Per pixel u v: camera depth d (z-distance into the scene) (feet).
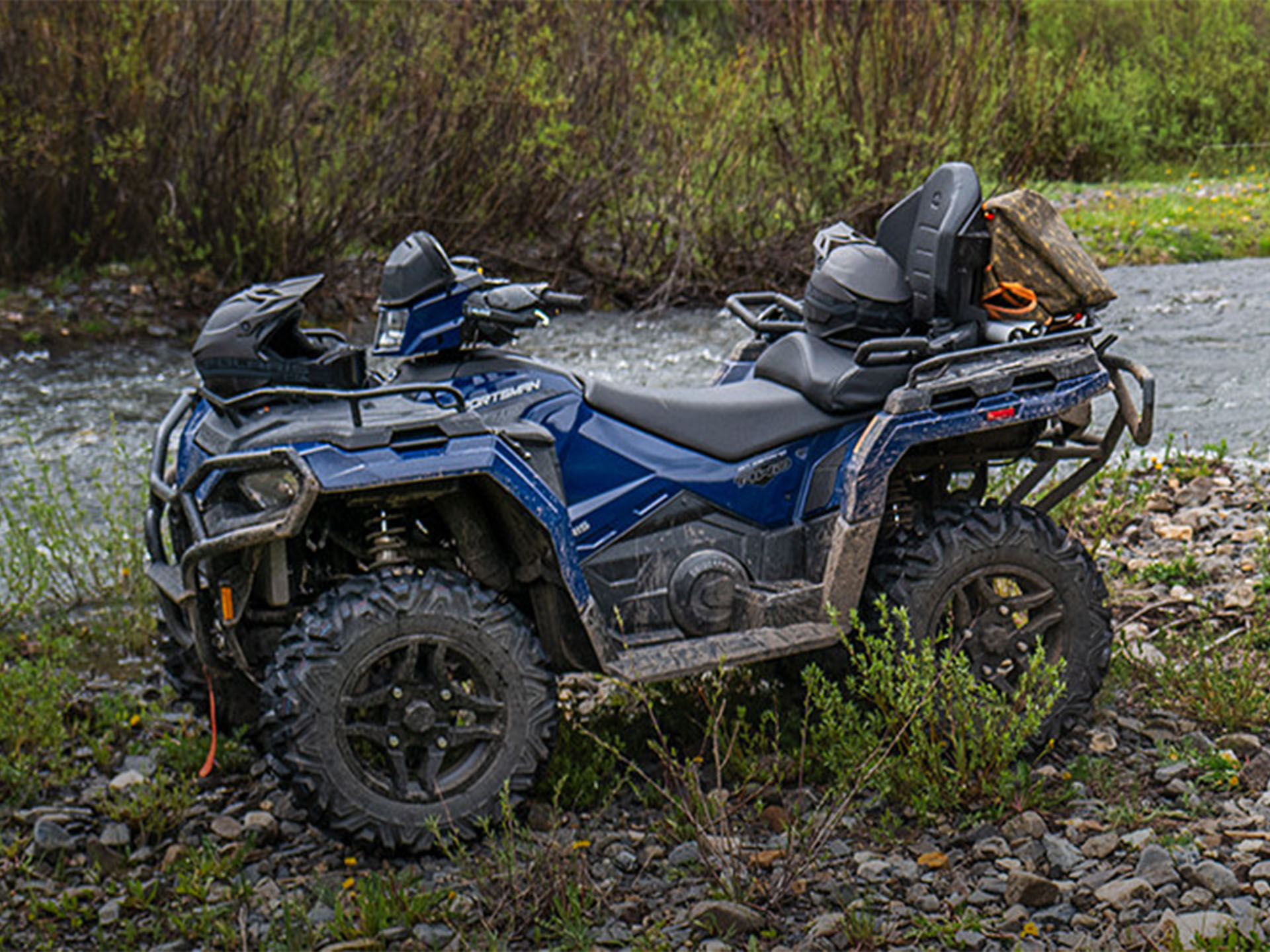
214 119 38.73
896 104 42.78
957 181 13.83
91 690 16.20
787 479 13.94
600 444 13.42
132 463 25.48
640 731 14.51
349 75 39.96
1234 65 74.33
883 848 12.34
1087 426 14.70
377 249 41.60
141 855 12.70
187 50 38.37
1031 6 76.38
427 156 39.91
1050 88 54.75
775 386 14.26
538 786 13.38
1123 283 41.42
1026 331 13.94
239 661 12.82
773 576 13.96
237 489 12.49
